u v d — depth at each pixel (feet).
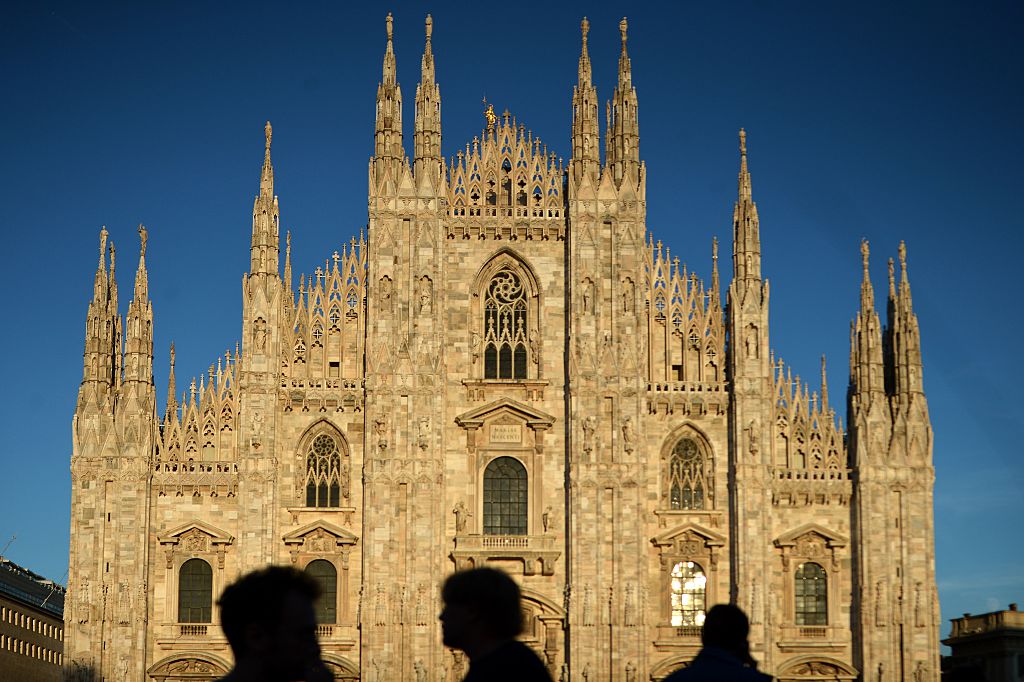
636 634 319.27
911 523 326.24
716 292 339.36
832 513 329.93
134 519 318.86
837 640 323.98
